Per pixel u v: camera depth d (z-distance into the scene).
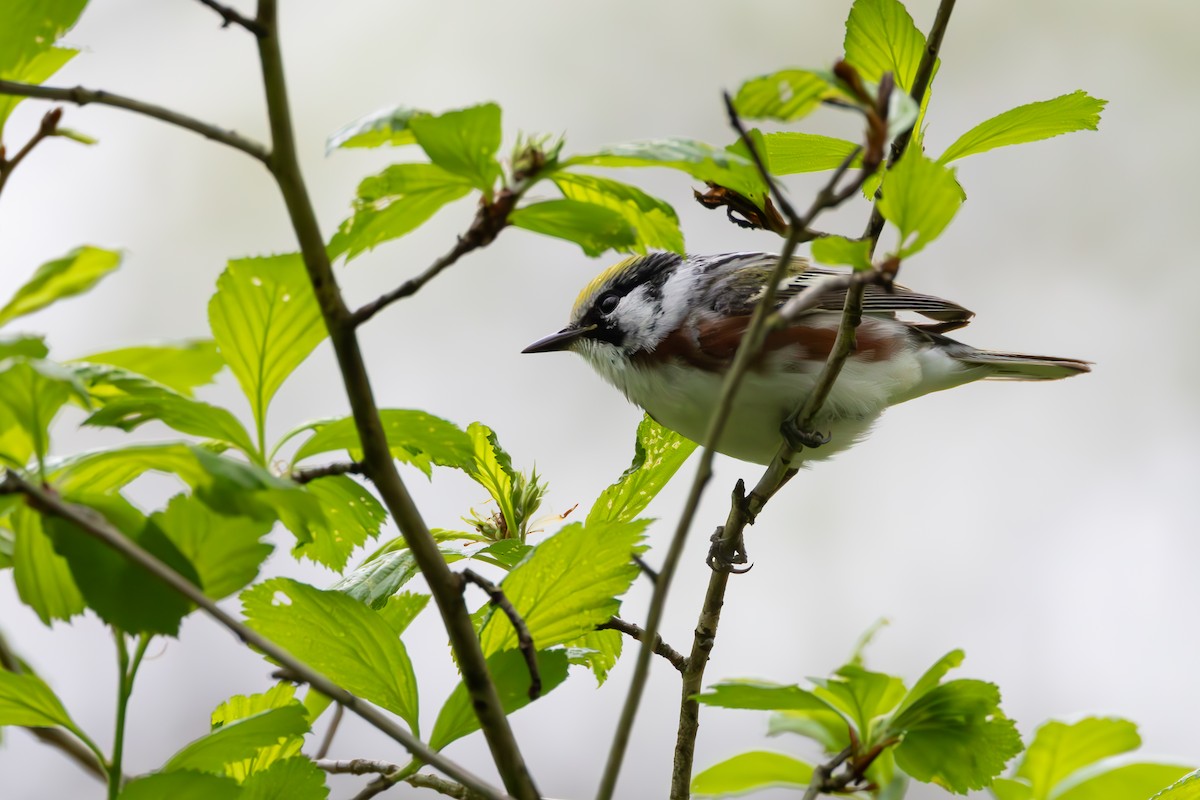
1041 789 6.33
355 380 4.05
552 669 4.82
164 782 4.18
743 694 5.34
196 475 3.99
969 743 5.55
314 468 4.16
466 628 4.26
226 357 4.29
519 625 4.30
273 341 4.29
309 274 3.99
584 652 6.04
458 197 4.25
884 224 5.61
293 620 4.82
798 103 4.06
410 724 4.92
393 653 4.87
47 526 3.86
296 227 3.93
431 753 3.98
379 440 4.12
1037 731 6.36
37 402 3.75
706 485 3.94
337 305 4.00
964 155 5.47
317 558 5.08
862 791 6.41
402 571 5.36
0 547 4.64
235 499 3.83
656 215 4.44
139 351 4.69
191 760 4.39
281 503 3.85
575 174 4.29
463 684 4.79
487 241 4.04
